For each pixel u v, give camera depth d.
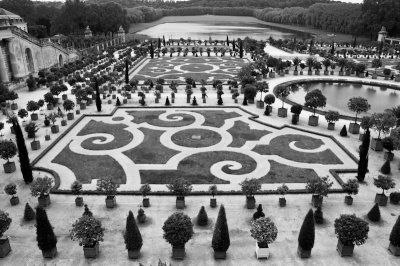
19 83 114.50
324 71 134.50
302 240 36.59
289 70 142.88
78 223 36.38
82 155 61.84
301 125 77.25
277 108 89.44
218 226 36.03
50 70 130.62
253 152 63.38
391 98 106.25
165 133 72.19
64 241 39.72
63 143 66.94
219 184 52.38
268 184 52.41
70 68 130.50
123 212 45.25
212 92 105.44
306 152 63.56
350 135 71.69
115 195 47.72
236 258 37.22
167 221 36.44
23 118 77.06
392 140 59.09
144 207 46.25
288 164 58.84
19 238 40.28
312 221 36.12
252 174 55.44
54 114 74.56
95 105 91.62
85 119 80.81
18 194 49.34
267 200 47.97
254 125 77.25
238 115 83.81
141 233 41.06
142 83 116.19
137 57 163.88
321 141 68.81
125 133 72.25
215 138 69.69
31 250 38.38
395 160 60.50
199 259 37.06
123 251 38.22
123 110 87.44
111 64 149.88
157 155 61.97
